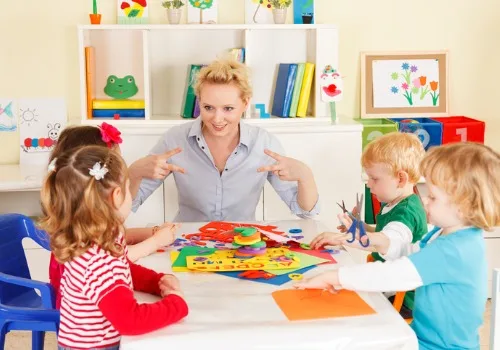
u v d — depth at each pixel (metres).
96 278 1.48
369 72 3.68
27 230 2.42
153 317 1.43
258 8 3.50
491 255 3.40
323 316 1.51
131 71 3.54
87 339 1.53
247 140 2.50
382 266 1.60
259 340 1.41
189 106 3.41
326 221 3.34
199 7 3.44
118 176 1.56
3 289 2.33
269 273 1.78
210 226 2.25
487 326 3.16
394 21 3.67
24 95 3.57
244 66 2.31
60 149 1.85
